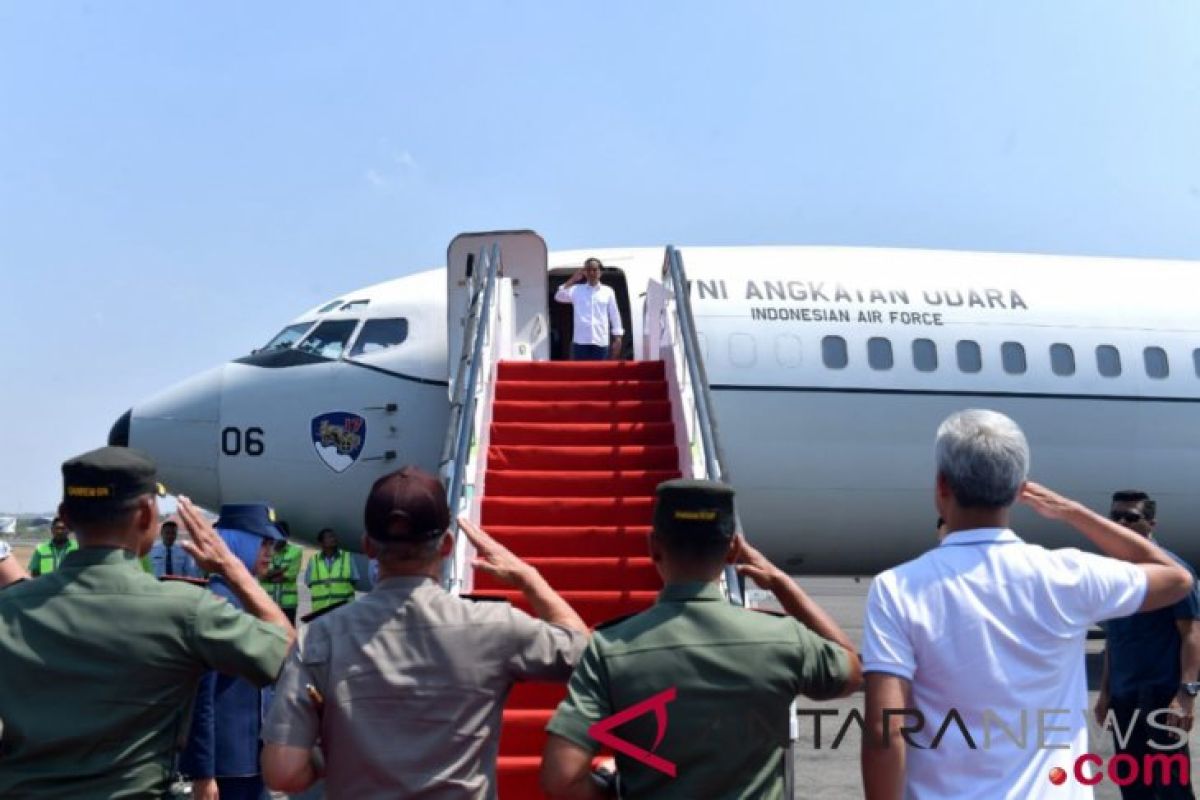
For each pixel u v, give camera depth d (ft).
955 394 39.88
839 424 39.14
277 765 8.71
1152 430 41.24
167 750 9.12
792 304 40.19
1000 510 9.14
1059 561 8.94
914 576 8.92
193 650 9.00
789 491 39.34
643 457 25.43
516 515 23.65
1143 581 9.09
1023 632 8.64
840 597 110.01
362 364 38.40
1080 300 42.50
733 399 38.75
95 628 8.86
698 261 41.42
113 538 9.34
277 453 37.78
